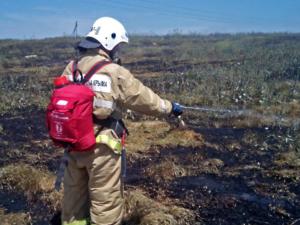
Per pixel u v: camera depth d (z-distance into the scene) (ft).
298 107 35.55
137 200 15.78
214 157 22.79
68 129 10.38
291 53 69.41
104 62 11.07
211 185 18.63
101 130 11.03
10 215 15.43
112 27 11.43
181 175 19.80
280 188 18.47
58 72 68.03
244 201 16.94
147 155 22.75
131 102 11.01
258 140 26.08
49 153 23.16
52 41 116.67
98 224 11.37
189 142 25.00
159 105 11.27
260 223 15.10
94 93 10.89
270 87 42.06
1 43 112.68
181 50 96.43
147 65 74.23
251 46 97.14
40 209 16.14
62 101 10.43
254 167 21.09
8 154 22.79
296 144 24.41
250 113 33.17
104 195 11.28
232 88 41.52
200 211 15.92
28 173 18.40
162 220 14.35
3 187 17.90
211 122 31.17
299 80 47.96
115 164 11.27
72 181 11.86
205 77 47.42
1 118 33.04
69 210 12.02
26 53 96.17
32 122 31.45
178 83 45.96
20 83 51.47
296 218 15.58
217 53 86.99
